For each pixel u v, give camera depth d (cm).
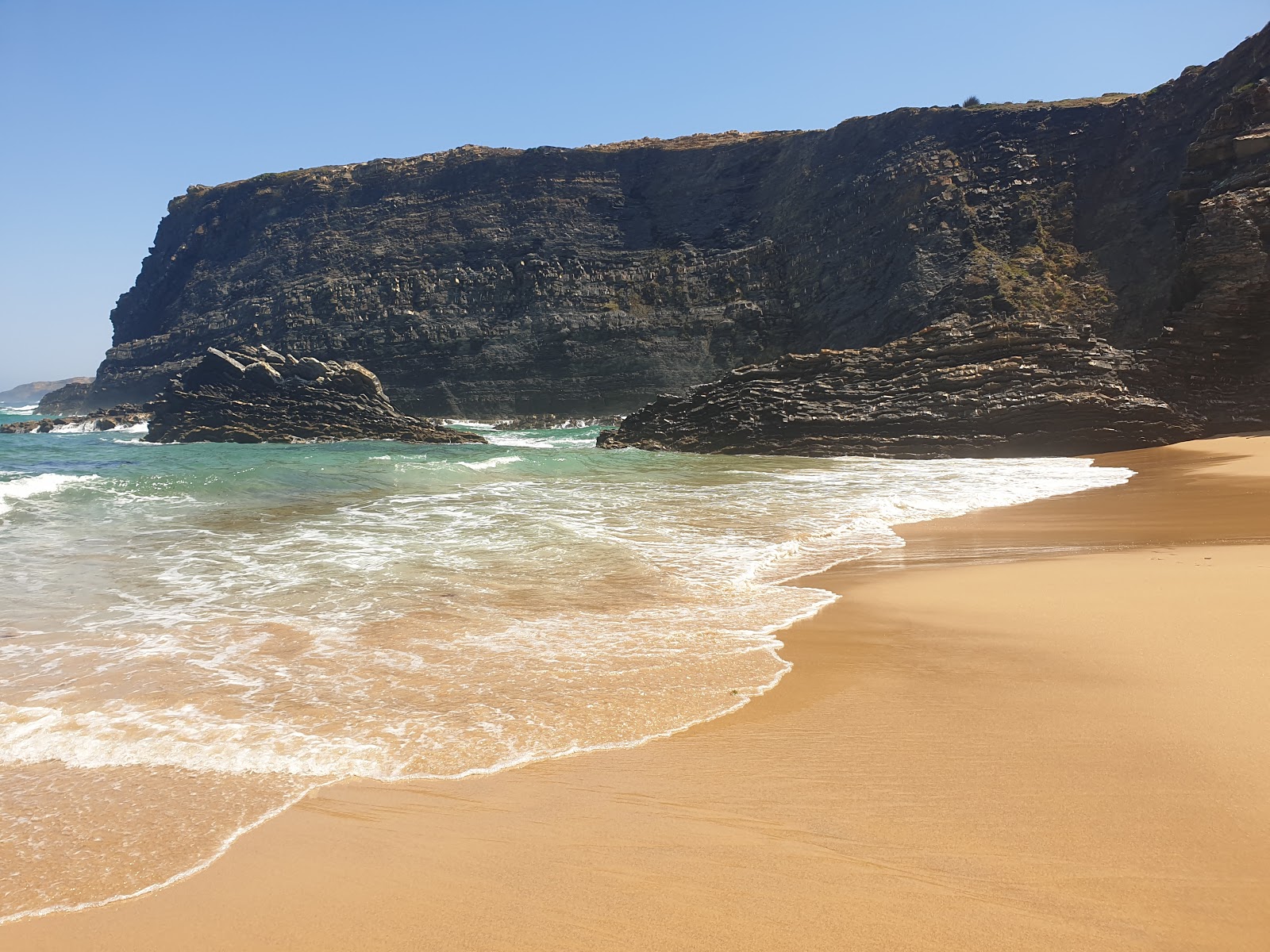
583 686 595
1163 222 5578
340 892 343
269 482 2002
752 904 321
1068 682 561
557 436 5869
